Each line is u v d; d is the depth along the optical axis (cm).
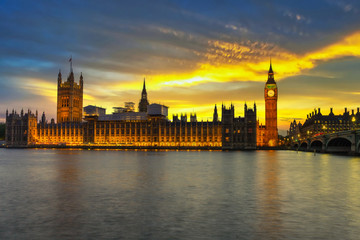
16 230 2580
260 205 3394
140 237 2422
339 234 2483
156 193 4050
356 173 6262
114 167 7594
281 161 9838
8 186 4616
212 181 5128
